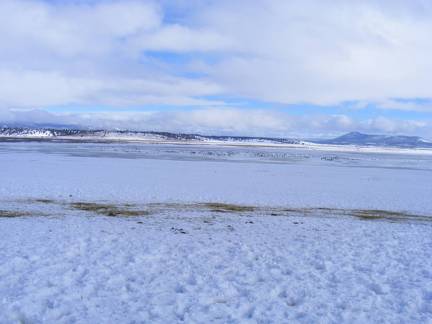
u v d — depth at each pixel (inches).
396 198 974.4
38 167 1414.9
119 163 1715.1
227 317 276.5
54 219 584.1
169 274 356.8
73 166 1496.1
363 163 2429.9
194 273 361.1
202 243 471.5
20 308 271.6
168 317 272.2
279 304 301.7
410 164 2484.0
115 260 389.1
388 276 375.6
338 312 291.3
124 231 518.6
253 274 366.0
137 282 334.3
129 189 938.1
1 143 3912.4
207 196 887.1
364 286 347.3
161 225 571.8
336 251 458.3
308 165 2049.7
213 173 1424.7
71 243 442.6
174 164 1772.9
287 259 418.3
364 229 596.1
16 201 738.8
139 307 285.6
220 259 407.8
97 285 322.3
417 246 496.4
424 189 1178.6
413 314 291.3
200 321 267.9
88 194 848.9
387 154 4402.1
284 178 1346.0
